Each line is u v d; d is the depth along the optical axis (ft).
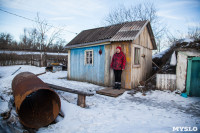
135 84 21.89
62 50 98.89
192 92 18.17
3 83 23.66
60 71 43.83
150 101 15.74
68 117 10.58
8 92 18.42
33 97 13.50
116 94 17.30
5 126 9.79
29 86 9.45
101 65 23.80
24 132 8.89
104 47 23.24
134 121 10.30
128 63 20.22
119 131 8.56
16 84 10.87
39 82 10.37
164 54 32.32
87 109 12.24
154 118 10.93
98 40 23.16
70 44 29.53
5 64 53.93
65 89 14.32
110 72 22.35
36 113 11.02
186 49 18.20
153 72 29.86
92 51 25.32
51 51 89.66
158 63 33.45
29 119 10.16
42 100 12.46
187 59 18.19
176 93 18.37
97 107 13.43
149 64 29.19
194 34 30.91
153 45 31.04
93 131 8.80
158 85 20.54
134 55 21.65
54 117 10.22
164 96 17.65
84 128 9.21
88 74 26.43
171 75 19.57
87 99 16.14
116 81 20.52
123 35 20.56
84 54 27.09
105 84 23.16
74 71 29.63
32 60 56.08
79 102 13.06
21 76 11.92
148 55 28.25
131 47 19.93
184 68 18.43
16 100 9.23
